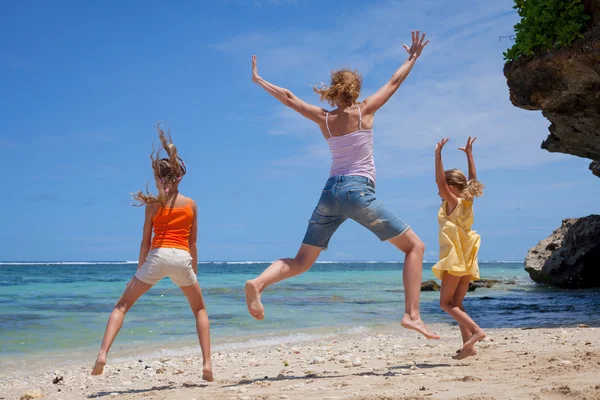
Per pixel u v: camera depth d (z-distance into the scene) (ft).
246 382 16.66
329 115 15.55
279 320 43.21
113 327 15.76
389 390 12.84
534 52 40.57
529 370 14.64
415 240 15.25
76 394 17.78
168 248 16.24
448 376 14.58
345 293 73.87
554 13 38.14
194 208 16.93
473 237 17.66
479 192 17.63
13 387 20.95
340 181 15.01
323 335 34.94
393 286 92.58
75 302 59.88
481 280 92.48
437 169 17.33
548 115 46.29
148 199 16.21
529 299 59.00
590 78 38.88
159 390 16.08
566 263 73.61
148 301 58.80
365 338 33.01
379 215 14.87
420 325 14.73
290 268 15.30
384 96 15.67
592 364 14.66
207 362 16.93
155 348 30.81
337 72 15.64
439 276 18.04
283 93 15.90
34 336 35.06
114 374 23.13
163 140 16.60
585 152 50.19
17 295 71.20
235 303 58.13
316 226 15.44
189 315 46.19
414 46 16.30
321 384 14.62
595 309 45.03
